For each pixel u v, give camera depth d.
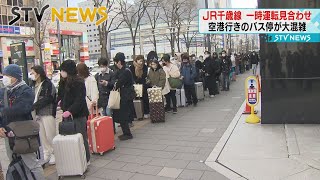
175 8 33.06
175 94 10.39
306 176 4.83
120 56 7.34
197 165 5.59
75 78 5.65
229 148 6.36
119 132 8.31
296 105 7.89
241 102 11.98
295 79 7.82
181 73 11.56
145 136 7.69
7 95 4.66
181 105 11.69
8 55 31.92
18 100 4.55
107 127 6.54
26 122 4.47
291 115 7.94
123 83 7.26
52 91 5.98
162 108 9.10
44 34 32.00
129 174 5.39
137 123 9.25
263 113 8.05
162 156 6.17
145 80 9.80
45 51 32.31
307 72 7.75
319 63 7.68
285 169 5.15
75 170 5.30
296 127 7.58
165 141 7.16
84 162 5.44
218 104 11.84
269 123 8.05
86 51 44.59
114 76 7.68
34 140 4.51
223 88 16.12
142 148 6.75
